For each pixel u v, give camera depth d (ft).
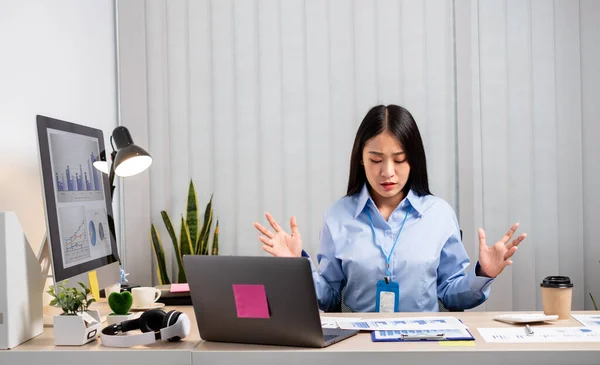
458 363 4.99
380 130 7.27
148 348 5.30
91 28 10.12
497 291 11.44
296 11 11.55
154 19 11.59
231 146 11.59
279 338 5.26
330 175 11.53
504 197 11.46
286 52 11.55
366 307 7.55
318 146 11.54
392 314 6.55
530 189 11.50
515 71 11.54
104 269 7.22
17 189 7.29
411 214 7.70
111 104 11.12
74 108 9.26
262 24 11.57
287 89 11.56
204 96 11.61
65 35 8.96
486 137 11.52
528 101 11.53
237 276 5.23
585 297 11.62
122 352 5.25
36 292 5.91
